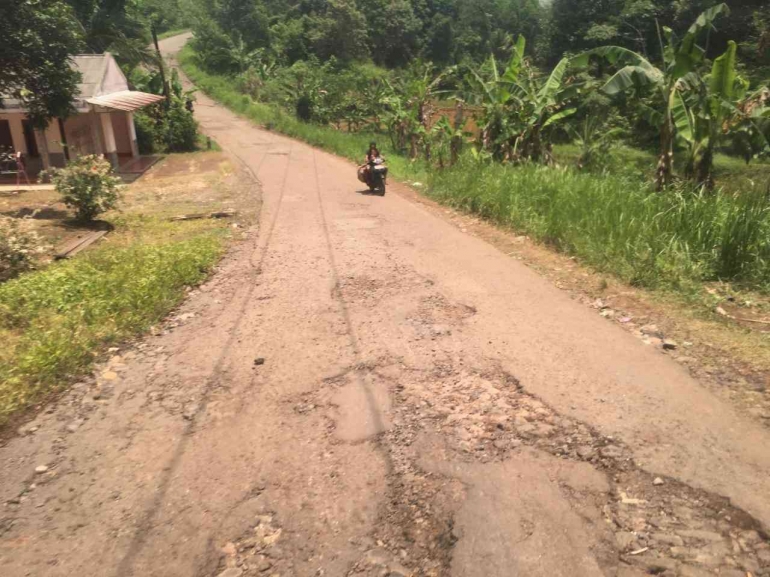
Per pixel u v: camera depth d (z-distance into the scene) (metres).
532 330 5.23
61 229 9.84
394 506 3.04
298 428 3.82
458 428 3.74
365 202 12.37
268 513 3.03
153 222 10.55
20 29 11.37
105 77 18.06
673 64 10.16
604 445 3.48
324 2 68.56
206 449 3.62
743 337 4.91
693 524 2.84
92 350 5.04
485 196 10.39
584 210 8.25
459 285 6.59
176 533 2.91
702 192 7.50
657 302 5.81
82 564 2.73
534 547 2.72
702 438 3.51
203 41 56.69
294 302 6.21
